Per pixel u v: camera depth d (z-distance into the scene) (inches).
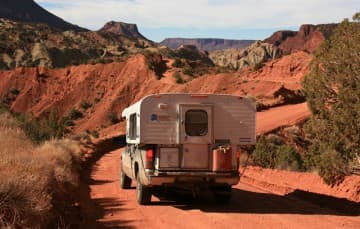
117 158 1402.6
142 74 5703.7
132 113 631.8
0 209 331.3
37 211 351.6
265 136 1801.2
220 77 4803.2
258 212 534.3
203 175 553.0
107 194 689.6
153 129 552.1
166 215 518.9
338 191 647.1
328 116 651.5
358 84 598.5
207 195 679.1
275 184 740.7
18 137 797.2
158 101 554.9
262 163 1112.8
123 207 573.6
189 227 455.5
